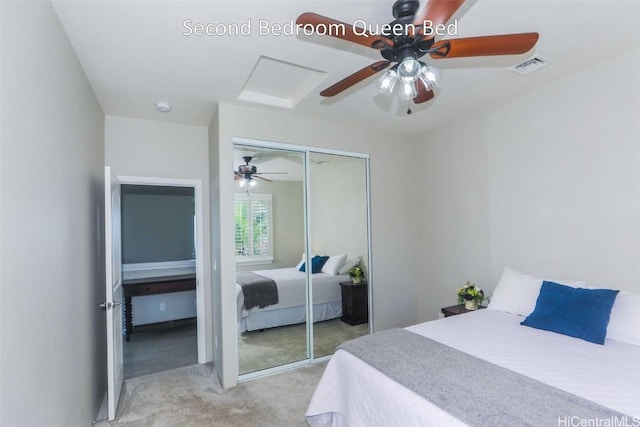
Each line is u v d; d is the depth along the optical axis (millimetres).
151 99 2967
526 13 1891
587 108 2605
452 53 1688
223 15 1814
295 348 3566
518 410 1337
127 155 3424
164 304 5176
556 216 2834
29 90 1362
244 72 2498
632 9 1863
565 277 2773
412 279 4309
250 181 3395
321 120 3678
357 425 1846
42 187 1492
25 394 1269
